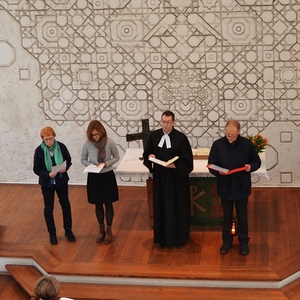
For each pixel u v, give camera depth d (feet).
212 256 20.36
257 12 23.73
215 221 22.20
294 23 23.68
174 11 24.12
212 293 19.02
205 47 24.34
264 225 22.45
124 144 25.99
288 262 19.77
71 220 21.83
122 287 19.60
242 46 24.14
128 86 25.22
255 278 18.98
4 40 25.36
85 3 24.54
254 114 24.88
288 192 25.18
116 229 22.59
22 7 24.93
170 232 20.65
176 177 20.34
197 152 22.54
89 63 25.20
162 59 24.70
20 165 26.94
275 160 25.38
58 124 26.13
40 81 25.68
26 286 20.04
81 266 20.17
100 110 25.70
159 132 20.31
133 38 24.64
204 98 24.93
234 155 19.51
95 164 20.74
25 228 23.04
